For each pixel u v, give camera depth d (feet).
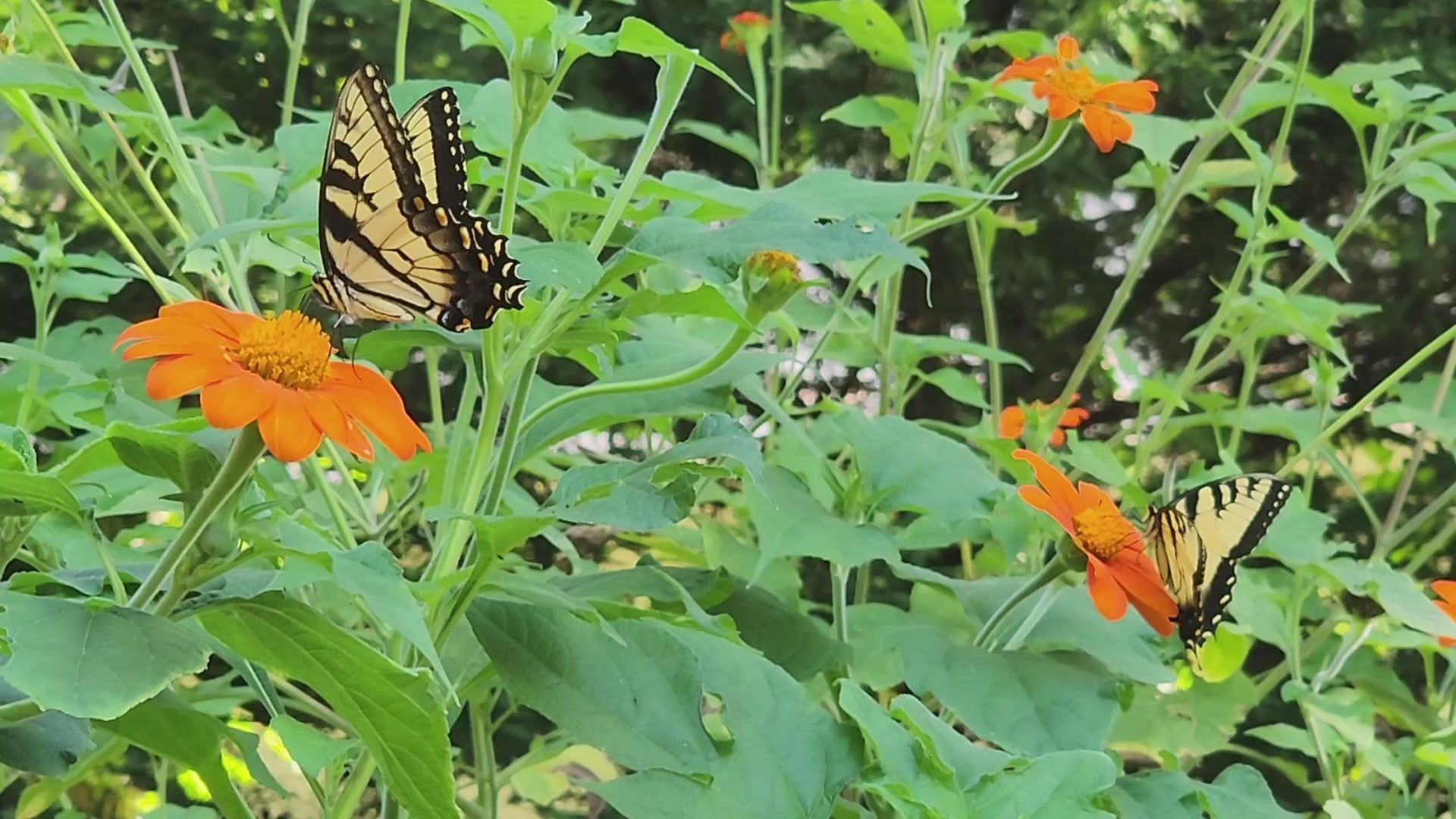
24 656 3.15
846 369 5.71
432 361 4.12
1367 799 4.17
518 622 3.53
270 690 3.54
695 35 5.97
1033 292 6.41
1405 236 6.12
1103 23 6.06
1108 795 3.59
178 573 3.26
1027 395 6.61
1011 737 3.60
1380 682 4.24
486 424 3.54
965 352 4.33
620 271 3.47
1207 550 3.72
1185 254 6.54
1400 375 4.11
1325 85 4.29
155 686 3.16
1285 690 3.98
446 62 5.56
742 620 3.82
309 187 3.72
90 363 4.02
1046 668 3.68
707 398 3.73
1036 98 4.09
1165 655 3.92
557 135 3.75
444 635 3.48
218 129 4.21
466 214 3.42
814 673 3.78
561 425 3.72
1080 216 6.34
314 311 3.59
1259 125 6.19
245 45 5.35
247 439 3.25
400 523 4.12
